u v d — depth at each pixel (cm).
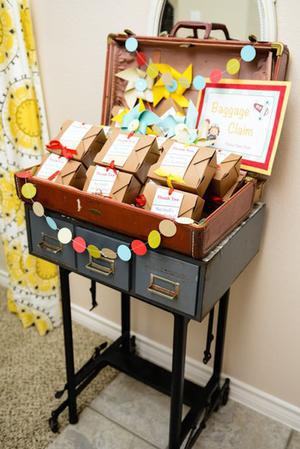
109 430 145
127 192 99
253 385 154
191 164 96
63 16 143
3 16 144
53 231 114
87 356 175
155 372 151
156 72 118
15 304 193
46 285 181
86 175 107
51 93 159
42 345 181
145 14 127
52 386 160
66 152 109
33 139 162
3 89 154
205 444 141
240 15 115
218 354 145
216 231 93
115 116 126
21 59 149
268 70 104
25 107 156
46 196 109
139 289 103
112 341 184
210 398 144
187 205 93
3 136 161
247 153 110
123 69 126
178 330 104
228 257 102
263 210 123
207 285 93
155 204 96
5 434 142
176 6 123
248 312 144
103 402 156
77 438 142
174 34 116
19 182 113
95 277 111
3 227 179
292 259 129
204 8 119
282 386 147
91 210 101
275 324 140
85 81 148
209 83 114
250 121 109
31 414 149
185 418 134
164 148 102
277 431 146
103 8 134
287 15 107
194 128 116
